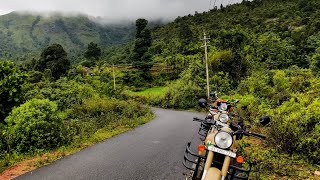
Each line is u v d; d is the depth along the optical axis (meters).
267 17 103.50
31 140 9.62
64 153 8.89
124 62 90.75
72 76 59.69
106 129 14.20
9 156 8.57
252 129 10.64
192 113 29.02
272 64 41.31
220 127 4.85
